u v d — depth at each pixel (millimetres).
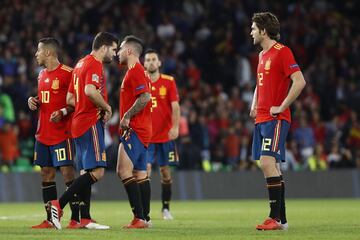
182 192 81312
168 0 110188
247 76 102188
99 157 36531
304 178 86062
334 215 51188
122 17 103938
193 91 94812
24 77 84750
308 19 115188
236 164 87125
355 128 92500
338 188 87125
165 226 40438
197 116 88562
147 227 37688
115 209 61125
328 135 93500
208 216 51656
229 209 61719
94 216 50906
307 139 90500
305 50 111000
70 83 37938
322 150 91000
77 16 98312
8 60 86312
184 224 42750
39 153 38594
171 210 60500
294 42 110562
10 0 95562
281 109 36000
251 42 107375
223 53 106000
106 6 105375
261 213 55250
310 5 119375
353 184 87812
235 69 103250
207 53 106125
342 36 114625
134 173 39031
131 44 37312
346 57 110875
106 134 79438
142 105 36719
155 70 50500
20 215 52156
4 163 79125
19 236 32531
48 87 38281
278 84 36625
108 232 34562
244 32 108438
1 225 41312
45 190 38906
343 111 99500
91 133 36500
